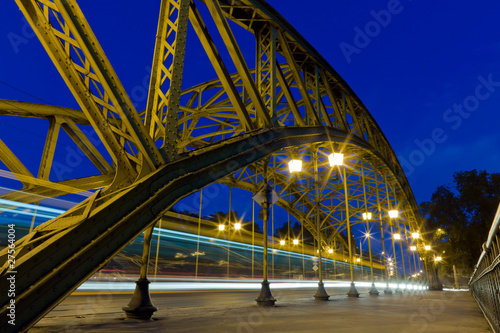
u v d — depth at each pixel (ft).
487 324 31.99
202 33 34.78
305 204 216.33
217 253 220.23
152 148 22.76
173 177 24.09
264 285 50.16
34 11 18.30
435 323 32.24
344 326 28.84
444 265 216.54
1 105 58.18
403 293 121.19
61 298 15.67
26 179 53.36
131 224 19.98
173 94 25.27
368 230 108.17
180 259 182.91
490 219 179.73
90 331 23.91
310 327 27.91
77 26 18.80
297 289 140.67
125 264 141.69
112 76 20.54
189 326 27.48
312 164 105.81
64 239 16.14
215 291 99.45
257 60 51.42
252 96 41.81
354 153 99.91
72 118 66.80
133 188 20.21
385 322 32.24
